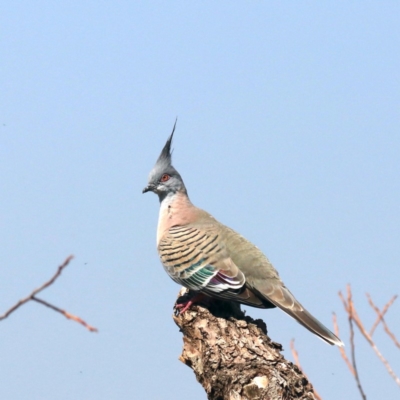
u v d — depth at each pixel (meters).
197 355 16.34
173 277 19.61
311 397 14.08
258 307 18.84
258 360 15.03
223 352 15.55
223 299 18.94
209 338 16.28
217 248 19.22
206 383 15.59
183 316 17.39
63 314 7.17
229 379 14.45
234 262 19.03
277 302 18.44
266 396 13.75
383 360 9.71
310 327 17.94
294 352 12.58
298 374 14.58
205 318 17.03
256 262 18.94
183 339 17.11
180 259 19.31
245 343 15.83
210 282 18.83
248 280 18.89
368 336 10.15
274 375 14.12
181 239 19.70
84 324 7.15
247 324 16.91
